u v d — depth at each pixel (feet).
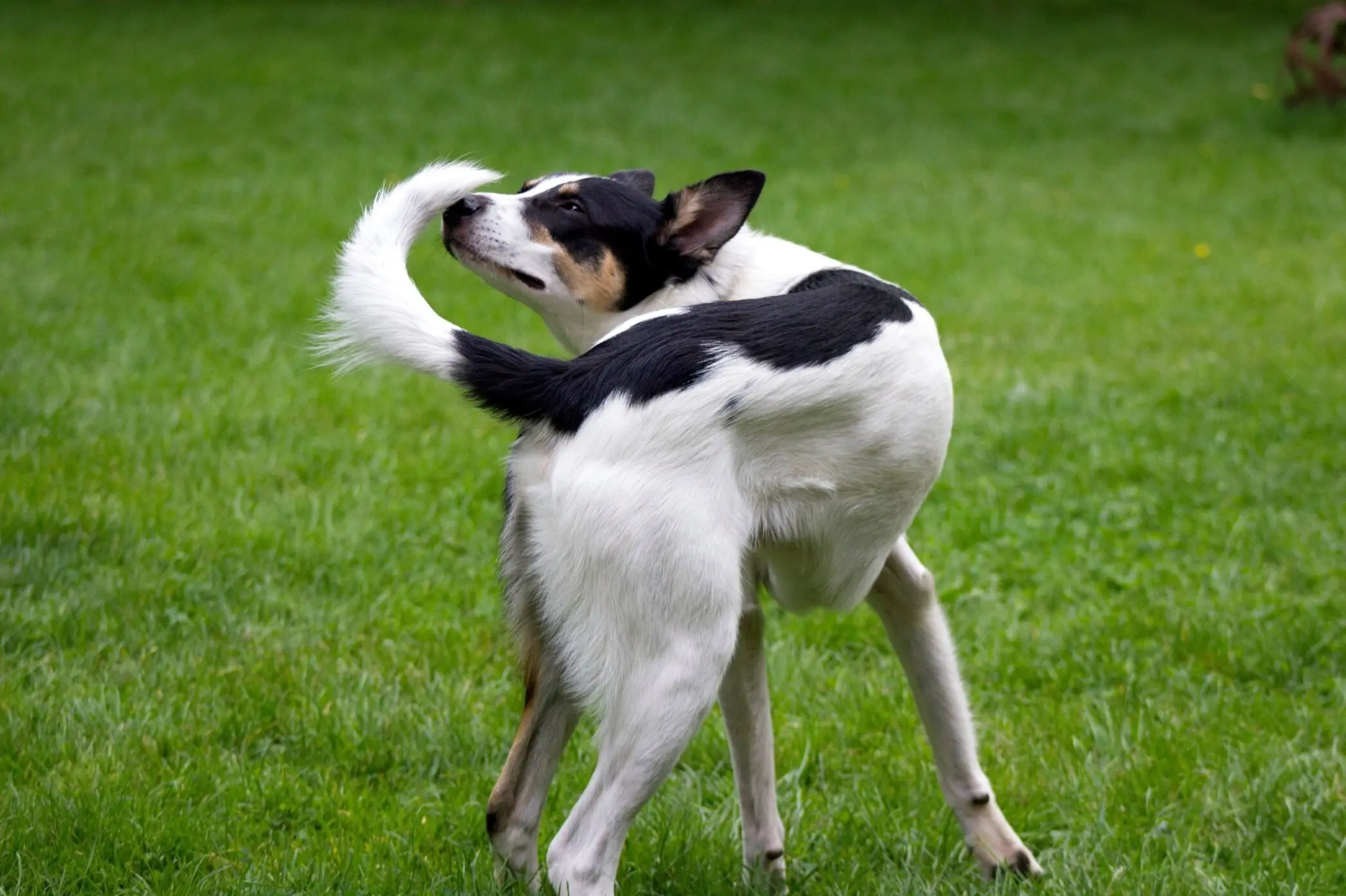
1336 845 15.30
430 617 20.18
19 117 56.80
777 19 90.02
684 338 11.91
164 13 81.61
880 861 15.15
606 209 14.33
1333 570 22.63
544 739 13.10
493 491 25.05
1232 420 29.76
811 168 57.47
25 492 22.58
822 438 12.21
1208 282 42.73
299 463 25.44
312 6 86.28
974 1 97.91
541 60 75.87
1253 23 93.97
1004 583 22.68
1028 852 14.74
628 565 11.43
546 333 34.91
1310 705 18.56
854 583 13.33
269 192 48.19
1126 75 78.38
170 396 28.25
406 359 12.06
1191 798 16.11
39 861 13.64
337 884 13.62
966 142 63.52
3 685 17.37
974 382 32.40
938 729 14.49
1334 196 54.75
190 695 17.52
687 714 11.53
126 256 39.04
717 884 14.34
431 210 12.94
